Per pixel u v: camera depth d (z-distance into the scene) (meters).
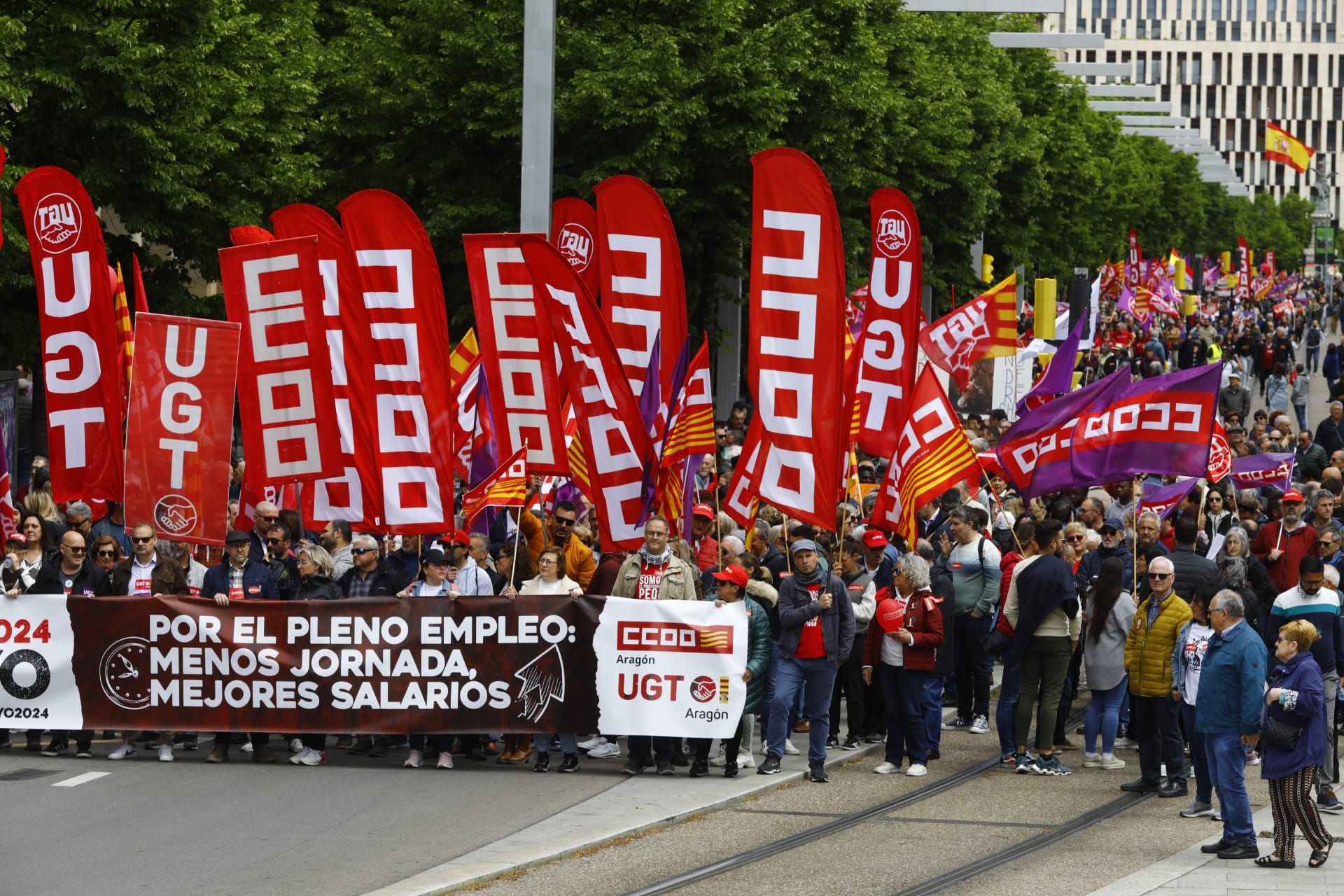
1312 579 25.88
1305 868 21.17
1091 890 19.92
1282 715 21.20
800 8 64.56
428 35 57.59
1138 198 157.50
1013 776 27.23
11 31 46.66
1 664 27.23
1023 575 27.28
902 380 30.75
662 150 56.62
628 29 58.53
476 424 33.09
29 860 20.88
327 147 60.16
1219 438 35.75
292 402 28.95
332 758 28.02
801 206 27.34
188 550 29.83
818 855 21.78
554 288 28.70
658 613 26.36
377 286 29.20
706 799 24.84
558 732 26.61
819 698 26.72
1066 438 31.42
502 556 28.44
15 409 42.91
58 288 29.66
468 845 21.92
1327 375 92.31
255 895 19.44
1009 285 42.12
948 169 79.75
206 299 56.44
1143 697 25.66
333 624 26.95
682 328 30.47
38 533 28.73
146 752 28.30
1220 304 170.12
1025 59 113.88
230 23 53.03
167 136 51.38
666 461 28.45
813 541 27.39
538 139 36.25
